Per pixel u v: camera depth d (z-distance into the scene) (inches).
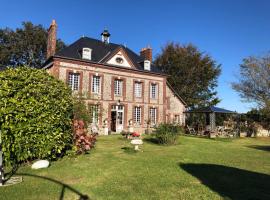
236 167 359.9
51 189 233.9
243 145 694.5
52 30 972.6
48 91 348.8
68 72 918.4
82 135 418.6
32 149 327.6
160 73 1163.3
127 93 1065.5
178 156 439.5
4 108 299.7
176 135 642.2
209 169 338.3
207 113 1146.7
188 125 1203.2
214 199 220.1
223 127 1057.5
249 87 1216.2
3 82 308.3
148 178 281.0
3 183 248.8
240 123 1119.0
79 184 252.2
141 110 1103.6
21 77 324.8
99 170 311.4
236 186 260.5
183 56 1489.9
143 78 1117.1
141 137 813.2
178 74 1520.7
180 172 314.3
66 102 381.4
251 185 264.8
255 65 1197.1
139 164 354.9
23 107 314.3
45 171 299.0
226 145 673.0
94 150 486.9
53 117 344.8
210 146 630.5
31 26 1466.5
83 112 544.1
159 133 639.1
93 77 985.5
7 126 300.7
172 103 1234.6
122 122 1051.9
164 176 291.9
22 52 1466.5
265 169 349.4
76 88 940.0
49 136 339.3
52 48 960.3
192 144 659.4
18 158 313.3
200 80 1536.7
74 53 964.6
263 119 1143.6
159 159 401.1
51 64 939.3
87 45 1047.6
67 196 218.8
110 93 1015.6
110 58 1023.0
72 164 341.1
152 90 1152.8
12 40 1444.4
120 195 224.2
